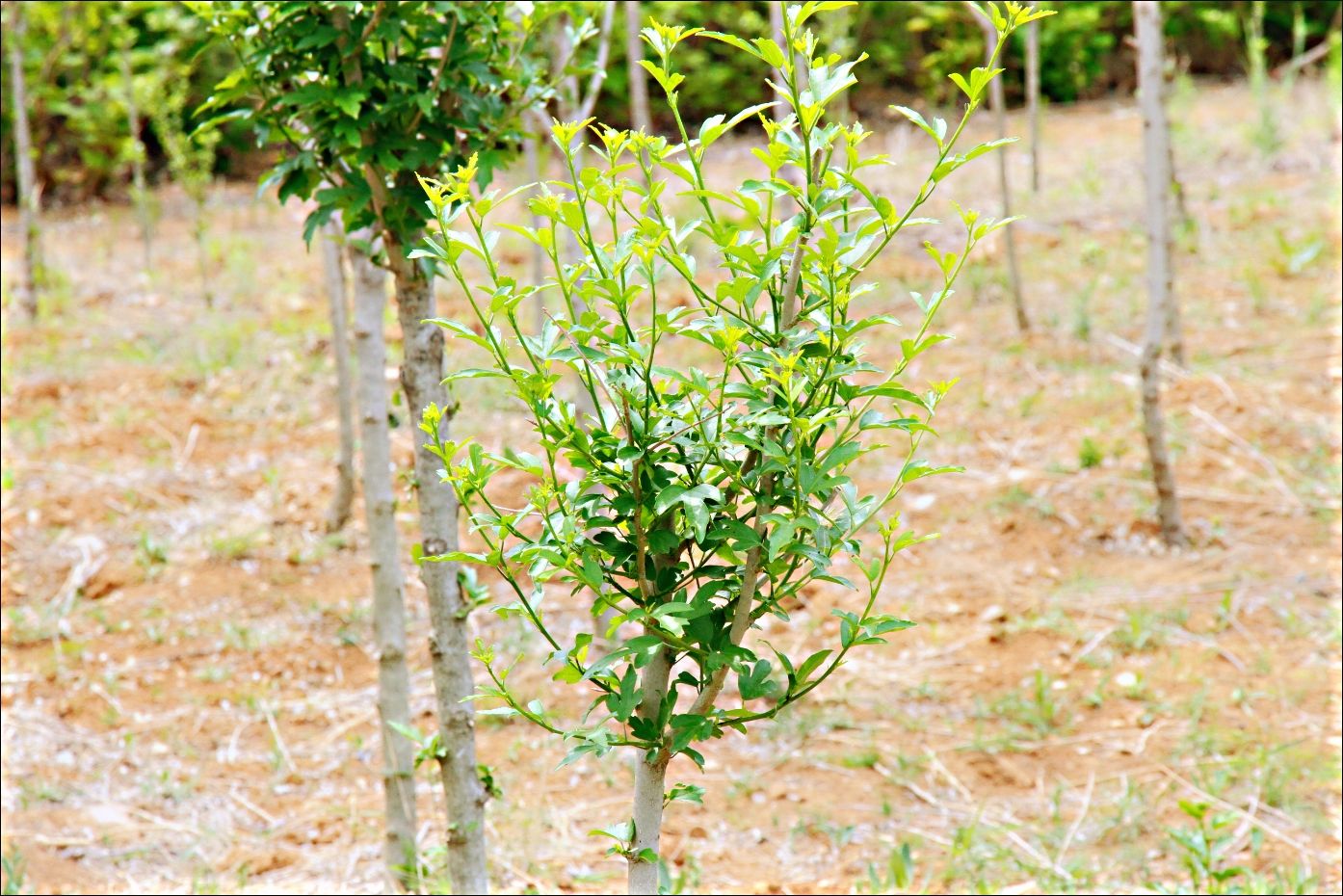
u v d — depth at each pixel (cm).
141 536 636
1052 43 1488
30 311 895
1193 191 1079
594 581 172
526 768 473
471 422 720
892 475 675
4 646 549
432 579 287
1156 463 600
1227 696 490
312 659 553
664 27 166
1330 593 555
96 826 435
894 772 462
